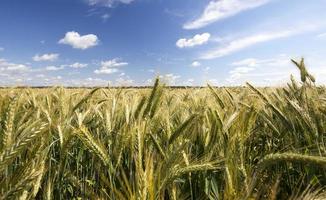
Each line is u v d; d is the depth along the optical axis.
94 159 3.88
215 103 5.90
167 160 3.21
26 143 2.47
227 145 3.81
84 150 4.71
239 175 3.22
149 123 4.18
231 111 5.21
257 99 5.83
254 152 4.99
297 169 4.21
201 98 6.56
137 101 4.96
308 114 4.67
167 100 6.98
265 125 5.59
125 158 3.86
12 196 2.38
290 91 5.96
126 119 4.21
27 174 2.51
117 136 3.82
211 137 4.17
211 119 4.65
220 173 3.79
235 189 2.97
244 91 7.04
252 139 5.29
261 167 2.63
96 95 8.26
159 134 4.71
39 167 2.80
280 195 4.02
